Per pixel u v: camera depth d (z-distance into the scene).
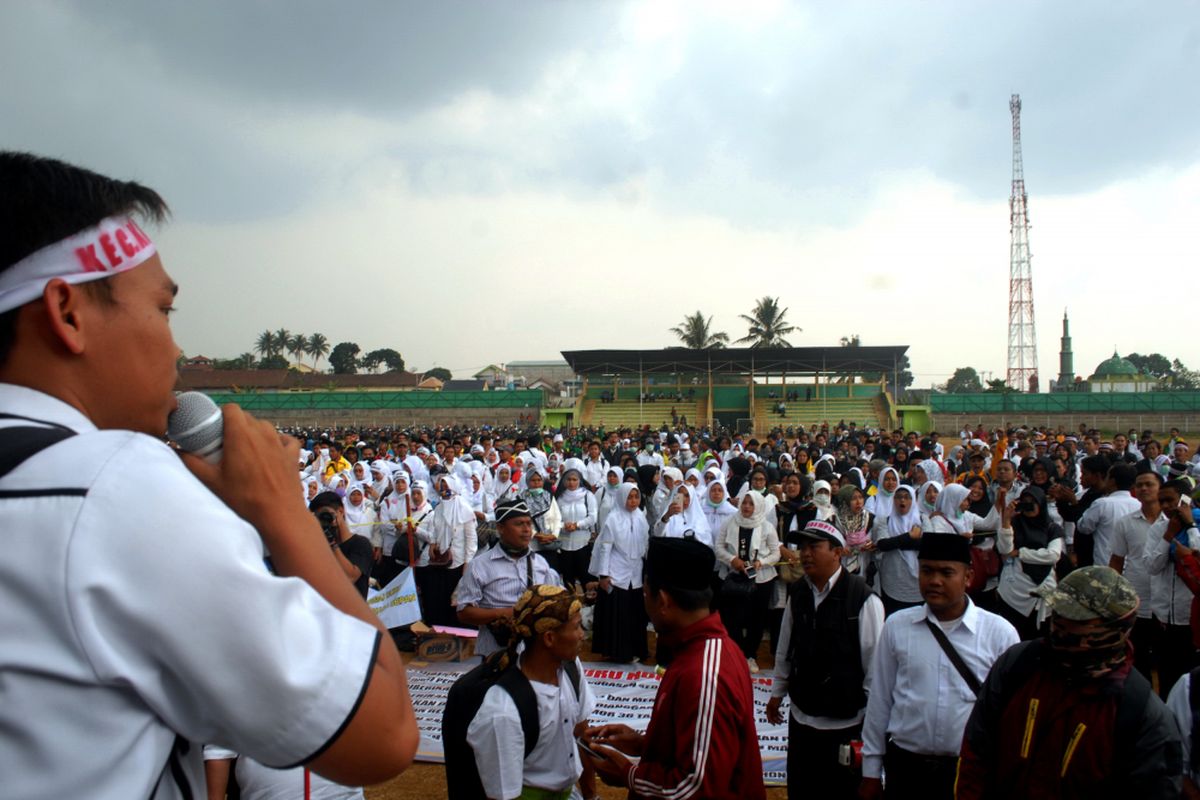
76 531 0.84
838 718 4.34
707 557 3.12
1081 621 2.72
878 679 3.96
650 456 16.59
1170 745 2.71
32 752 0.83
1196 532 6.06
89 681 0.84
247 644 0.84
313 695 0.87
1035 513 7.42
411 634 8.66
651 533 9.70
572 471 10.38
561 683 3.51
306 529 1.06
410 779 5.73
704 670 2.91
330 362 107.56
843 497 8.69
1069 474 12.59
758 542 8.30
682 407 46.34
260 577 0.89
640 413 46.09
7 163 1.02
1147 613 6.47
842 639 4.33
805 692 4.42
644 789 2.93
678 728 2.88
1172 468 13.88
